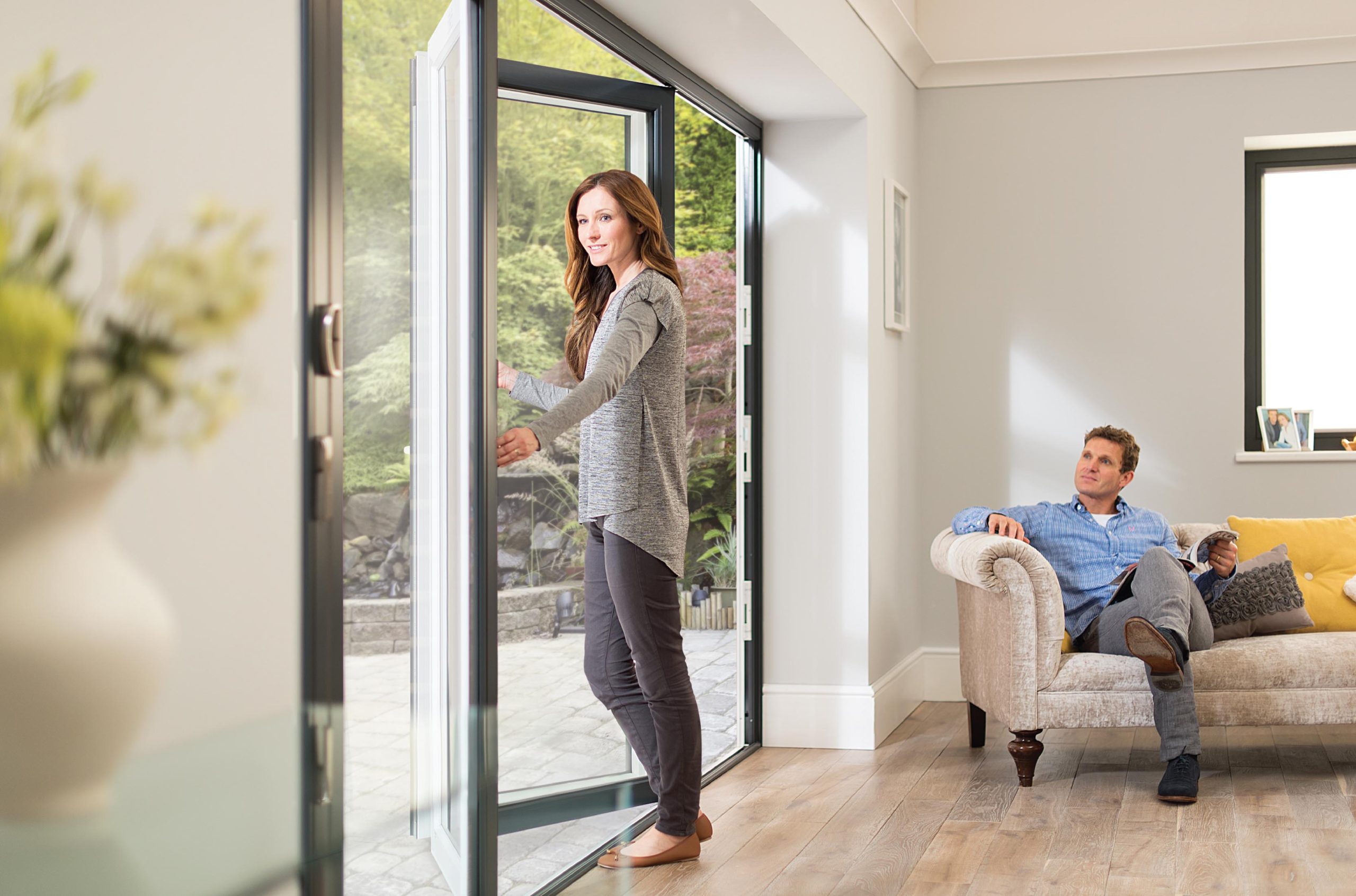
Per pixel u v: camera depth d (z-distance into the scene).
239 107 1.19
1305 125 4.07
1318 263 4.41
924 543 4.32
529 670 2.58
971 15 4.26
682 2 2.53
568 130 2.71
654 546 2.25
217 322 1.15
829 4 3.12
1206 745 3.45
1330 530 3.46
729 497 3.53
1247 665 2.95
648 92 2.84
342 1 1.41
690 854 2.41
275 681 1.24
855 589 3.49
